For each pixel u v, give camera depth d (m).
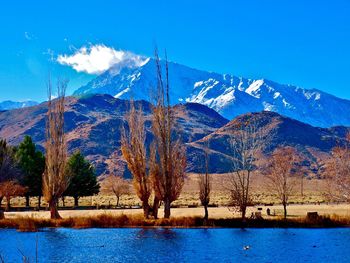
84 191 105.75
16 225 64.38
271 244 51.00
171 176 66.25
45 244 51.06
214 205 94.69
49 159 70.75
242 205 64.75
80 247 49.50
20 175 94.19
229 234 57.94
